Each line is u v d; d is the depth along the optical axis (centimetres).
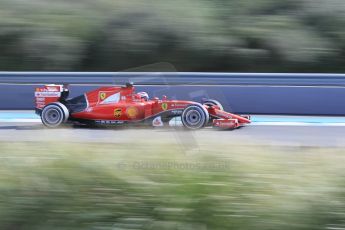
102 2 4566
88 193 1395
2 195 1392
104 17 4456
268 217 1334
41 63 4306
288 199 1357
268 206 1347
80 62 4353
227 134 2014
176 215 1348
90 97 2720
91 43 4384
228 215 1341
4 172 1461
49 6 4541
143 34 4356
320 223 1327
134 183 1403
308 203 1348
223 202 1355
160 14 4419
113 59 4359
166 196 1373
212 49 4328
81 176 1435
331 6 4606
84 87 3391
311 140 2419
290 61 4381
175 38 4353
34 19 4422
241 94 3653
